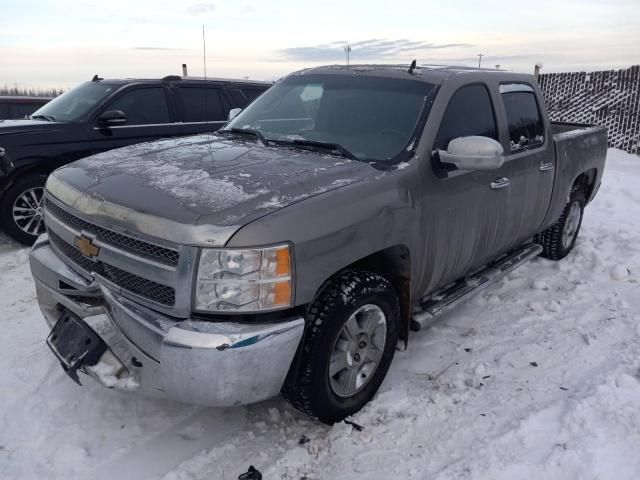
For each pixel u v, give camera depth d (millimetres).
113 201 2691
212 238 2379
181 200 2568
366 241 2840
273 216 2488
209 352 2365
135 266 2568
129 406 3170
